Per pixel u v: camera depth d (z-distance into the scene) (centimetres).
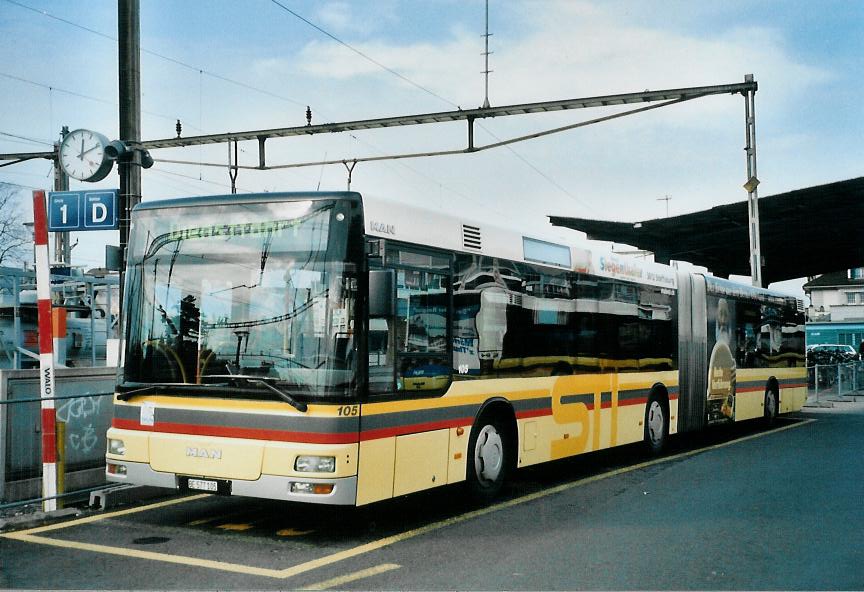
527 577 643
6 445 862
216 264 764
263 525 820
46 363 862
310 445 704
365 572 652
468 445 894
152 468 763
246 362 737
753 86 1628
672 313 1434
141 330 786
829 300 8538
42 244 867
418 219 827
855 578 646
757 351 1822
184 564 670
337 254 727
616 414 1223
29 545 730
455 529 810
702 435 1733
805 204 2578
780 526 828
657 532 801
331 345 714
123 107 1135
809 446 1515
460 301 884
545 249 1061
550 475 1162
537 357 1025
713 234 3064
